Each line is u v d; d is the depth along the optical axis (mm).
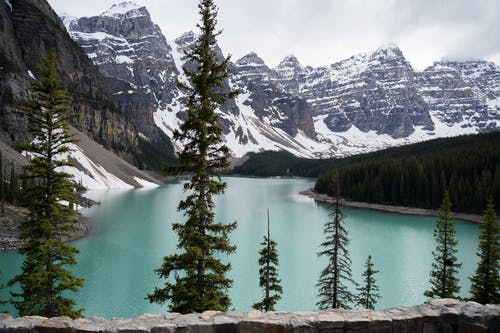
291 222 90312
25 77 159375
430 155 137500
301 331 8734
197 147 17172
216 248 17469
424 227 88688
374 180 129875
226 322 8969
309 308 37938
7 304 35281
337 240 27438
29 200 21500
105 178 159750
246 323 8930
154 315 9562
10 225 61250
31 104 21812
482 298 29031
